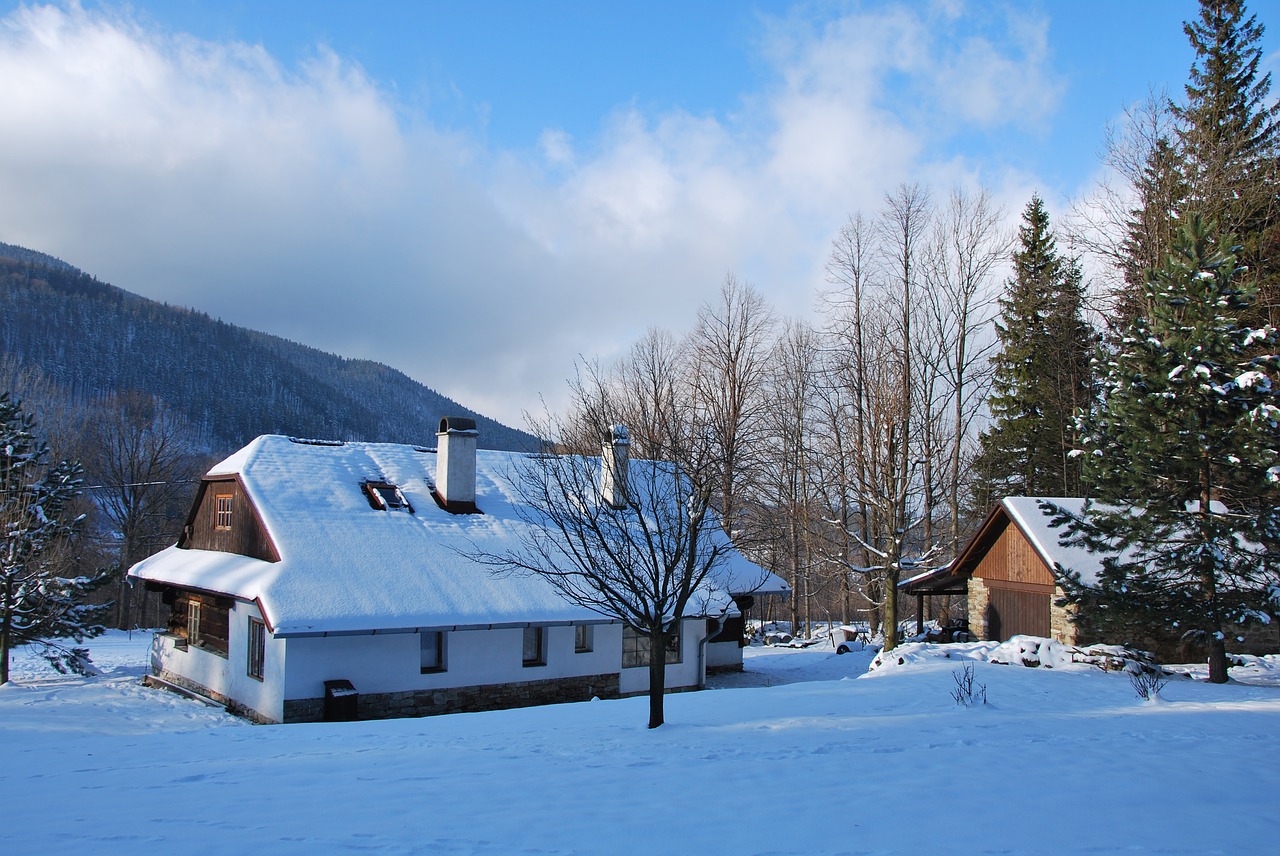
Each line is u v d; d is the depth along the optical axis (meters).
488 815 7.04
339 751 10.88
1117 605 15.78
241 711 17.72
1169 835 6.42
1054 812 7.05
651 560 13.99
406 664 17.33
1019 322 36.31
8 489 23.61
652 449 15.33
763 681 22.56
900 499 26.36
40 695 19.47
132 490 44.44
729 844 6.18
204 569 19.89
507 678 18.44
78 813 7.30
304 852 6.00
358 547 18.38
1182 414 15.28
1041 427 34.09
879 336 30.23
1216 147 25.84
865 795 7.63
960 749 9.81
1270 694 14.53
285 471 20.45
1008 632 23.50
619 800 7.55
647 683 20.50
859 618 52.78
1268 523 14.57
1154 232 26.17
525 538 20.17
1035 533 21.80
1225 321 15.13
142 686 21.56
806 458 36.31
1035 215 37.09
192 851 6.03
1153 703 13.37
